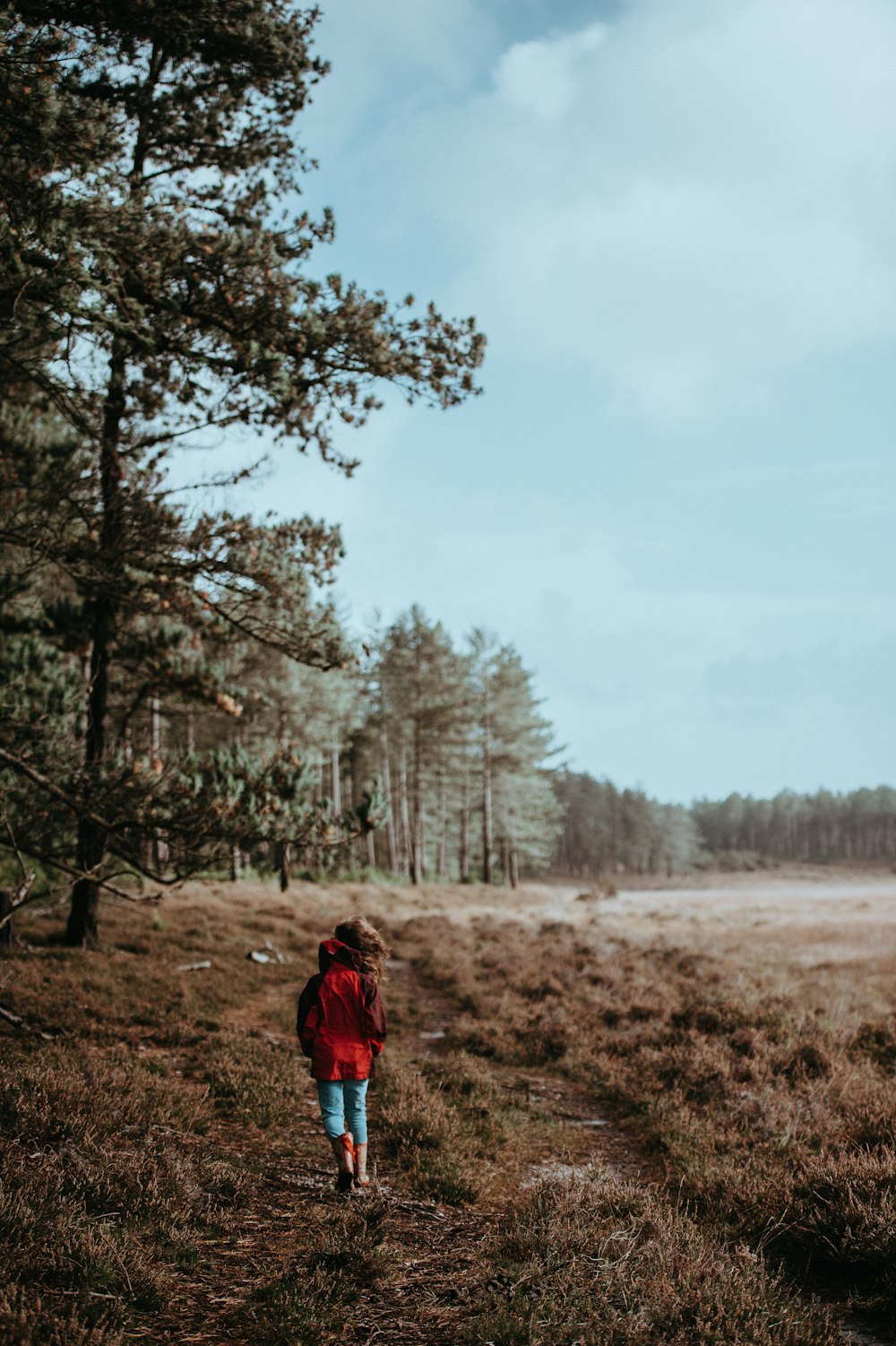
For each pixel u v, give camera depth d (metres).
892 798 152.25
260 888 26.55
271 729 33.97
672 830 116.69
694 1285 3.80
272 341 8.43
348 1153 4.88
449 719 43.34
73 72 7.24
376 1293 3.80
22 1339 2.95
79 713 12.60
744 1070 8.03
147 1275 3.58
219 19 7.97
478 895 38.06
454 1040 9.79
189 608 10.04
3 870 14.92
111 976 10.47
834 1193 4.73
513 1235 4.37
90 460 10.12
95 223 7.02
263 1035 9.04
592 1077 8.55
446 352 8.87
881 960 16.59
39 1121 5.01
